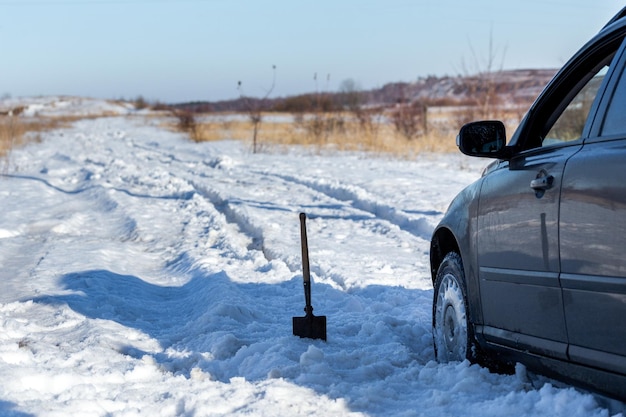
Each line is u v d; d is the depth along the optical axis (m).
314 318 6.34
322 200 17.19
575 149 4.09
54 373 5.08
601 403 3.95
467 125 4.79
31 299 8.09
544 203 4.20
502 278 4.66
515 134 4.85
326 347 6.12
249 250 11.41
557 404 4.02
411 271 9.67
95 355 5.88
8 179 23.25
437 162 26.72
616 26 4.12
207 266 9.86
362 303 8.02
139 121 94.19
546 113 4.79
